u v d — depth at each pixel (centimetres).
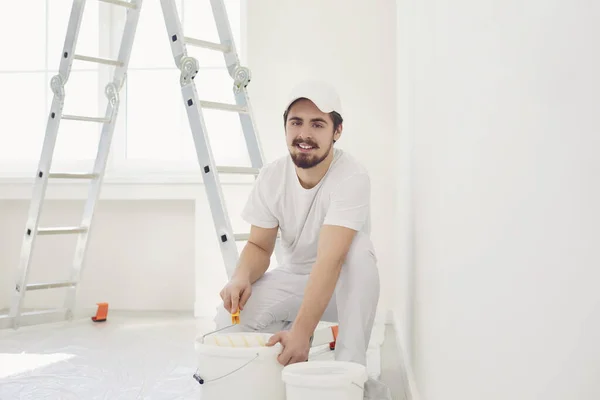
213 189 278
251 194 227
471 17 96
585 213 46
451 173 120
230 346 176
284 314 228
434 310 150
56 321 378
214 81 425
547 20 54
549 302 54
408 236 244
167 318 394
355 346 197
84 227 382
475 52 92
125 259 430
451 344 121
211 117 424
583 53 46
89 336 334
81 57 356
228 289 212
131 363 270
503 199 73
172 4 300
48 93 439
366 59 391
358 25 392
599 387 44
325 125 196
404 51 291
